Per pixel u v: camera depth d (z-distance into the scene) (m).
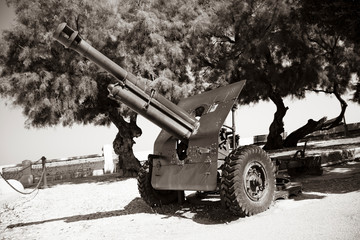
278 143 15.91
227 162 4.42
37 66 10.53
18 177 14.41
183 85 10.90
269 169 4.70
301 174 7.61
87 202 7.50
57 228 5.16
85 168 15.96
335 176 6.90
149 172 5.71
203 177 4.58
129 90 4.85
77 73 10.81
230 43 13.12
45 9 10.66
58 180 14.79
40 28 10.53
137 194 7.80
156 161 5.52
